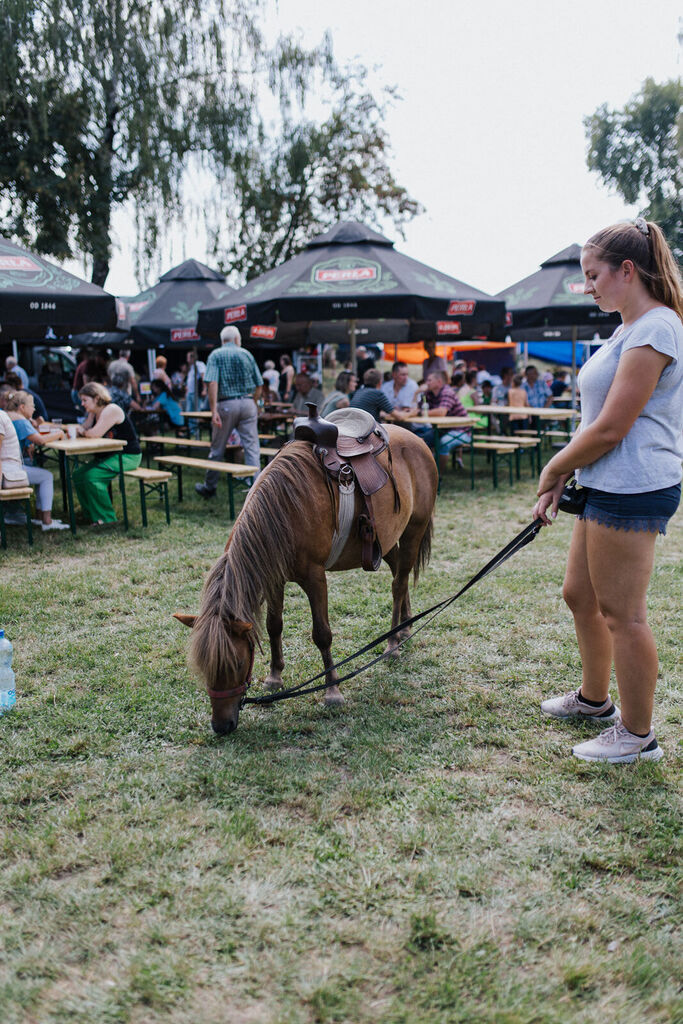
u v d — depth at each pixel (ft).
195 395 48.29
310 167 69.87
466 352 77.66
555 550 20.72
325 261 31.09
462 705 11.57
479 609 15.90
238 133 57.26
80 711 11.40
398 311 28.81
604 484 9.09
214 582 9.71
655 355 8.56
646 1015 6.03
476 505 26.91
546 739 10.53
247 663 9.66
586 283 9.25
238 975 6.47
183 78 55.57
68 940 6.90
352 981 6.37
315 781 9.42
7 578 18.22
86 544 21.53
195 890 7.52
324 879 7.66
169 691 12.07
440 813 8.75
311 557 10.93
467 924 7.02
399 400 36.37
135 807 8.87
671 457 9.03
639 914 7.12
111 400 26.48
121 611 16.03
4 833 8.46
